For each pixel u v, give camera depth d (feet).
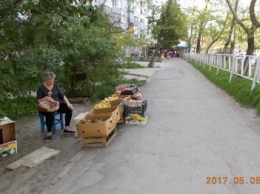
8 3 12.85
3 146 16.85
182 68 86.43
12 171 15.10
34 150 17.84
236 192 11.90
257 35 59.31
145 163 14.96
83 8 13.78
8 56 14.43
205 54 72.74
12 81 15.19
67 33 14.97
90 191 12.62
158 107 28.02
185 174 13.53
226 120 22.47
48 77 19.88
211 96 33.19
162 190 12.25
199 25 92.63
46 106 19.01
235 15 41.73
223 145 17.01
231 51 74.08
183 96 33.91
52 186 13.37
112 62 32.65
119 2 132.46
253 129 20.02
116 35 46.75
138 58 136.05
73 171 14.70
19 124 23.71
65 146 18.37
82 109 28.48
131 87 28.48
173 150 16.51
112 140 18.78
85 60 30.83
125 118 22.03
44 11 12.62
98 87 35.65
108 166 14.93
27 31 13.60
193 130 20.03
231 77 38.78
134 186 12.73
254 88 28.35
